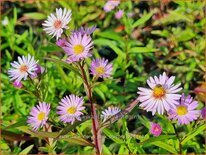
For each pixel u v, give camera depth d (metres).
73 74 0.44
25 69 0.29
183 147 0.35
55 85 0.44
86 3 0.65
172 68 0.51
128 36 0.50
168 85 0.26
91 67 0.28
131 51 0.48
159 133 0.30
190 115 0.27
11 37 0.52
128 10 0.59
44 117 0.28
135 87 0.47
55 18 0.27
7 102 0.44
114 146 0.36
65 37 0.27
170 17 0.55
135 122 0.42
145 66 0.53
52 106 0.40
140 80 0.47
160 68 0.52
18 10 0.66
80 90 0.44
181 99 0.27
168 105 0.25
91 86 0.28
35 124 0.28
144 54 0.53
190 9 0.54
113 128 0.35
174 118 0.27
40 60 0.46
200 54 0.51
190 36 0.52
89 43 0.26
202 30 0.53
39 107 0.28
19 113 0.41
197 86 0.49
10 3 0.66
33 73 0.30
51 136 0.28
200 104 0.42
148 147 0.38
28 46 0.48
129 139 0.32
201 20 0.53
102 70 0.28
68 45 0.26
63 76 0.43
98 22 0.62
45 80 0.43
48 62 0.48
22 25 0.62
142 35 0.57
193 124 0.31
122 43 0.49
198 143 0.37
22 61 0.30
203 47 0.52
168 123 0.30
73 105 0.28
